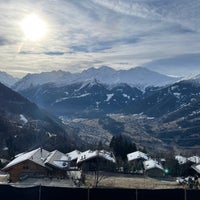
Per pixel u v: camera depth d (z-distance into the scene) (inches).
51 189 1374.3
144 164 3740.2
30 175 2876.5
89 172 3316.9
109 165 3472.0
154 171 3476.9
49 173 2933.1
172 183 2837.1
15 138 5231.3
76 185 2486.5
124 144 4751.5
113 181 2795.3
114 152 4670.3
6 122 5816.9
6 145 4953.3
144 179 3102.9
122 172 3472.0
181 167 3791.8
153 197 1350.9
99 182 2672.2
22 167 2874.0
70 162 3474.4
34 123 6983.3
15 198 1375.5
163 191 1349.7
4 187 1382.9
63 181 2714.1
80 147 5511.8
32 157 2992.1
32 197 1374.3
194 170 3452.3
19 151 4857.3
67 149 5142.7
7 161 3882.9
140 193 1354.6
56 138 5590.6
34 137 5452.8
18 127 5841.5
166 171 3730.3
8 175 3026.6
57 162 3036.4
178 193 1347.2
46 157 3351.4
